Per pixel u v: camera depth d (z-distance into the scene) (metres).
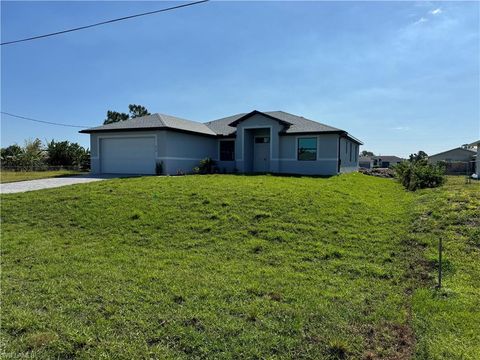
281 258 5.52
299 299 4.05
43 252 5.95
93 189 11.06
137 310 3.78
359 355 2.99
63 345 3.12
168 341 3.20
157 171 17.75
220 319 3.58
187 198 9.25
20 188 12.98
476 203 8.34
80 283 4.55
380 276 4.83
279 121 19.17
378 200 10.63
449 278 4.71
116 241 6.54
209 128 23.20
